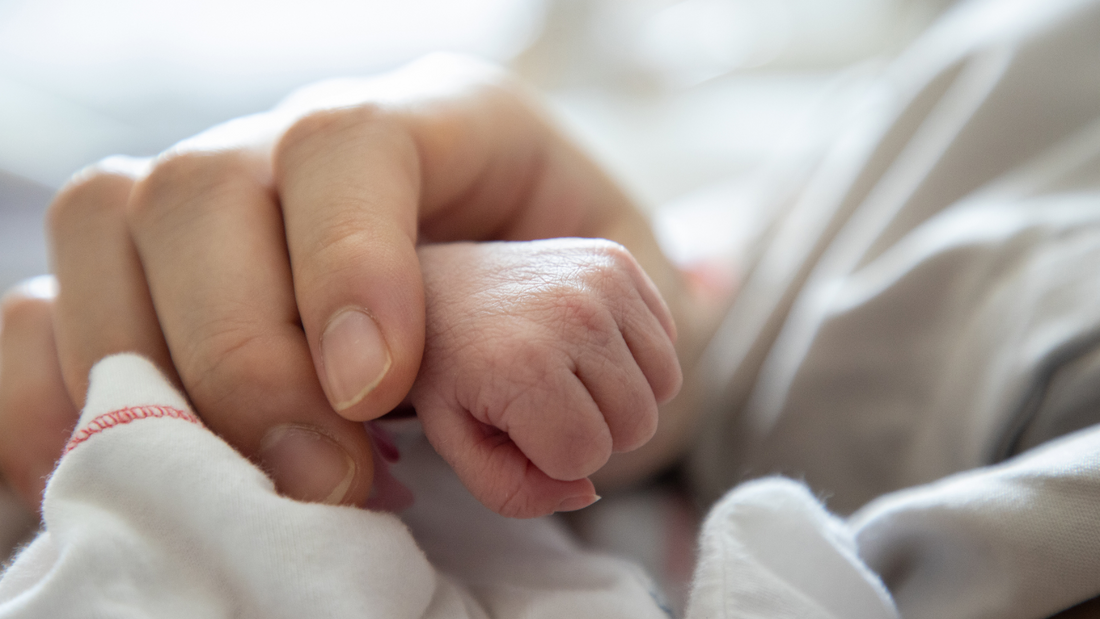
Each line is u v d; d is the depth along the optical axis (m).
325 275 0.24
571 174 0.31
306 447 0.24
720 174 0.68
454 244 0.25
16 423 0.27
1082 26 0.31
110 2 0.70
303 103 0.29
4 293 0.42
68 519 0.22
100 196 0.26
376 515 0.23
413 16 0.78
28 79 0.67
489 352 0.23
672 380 0.24
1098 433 0.24
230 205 0.25
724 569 0.24
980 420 0.27
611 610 0.24
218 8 0.73
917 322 0.29
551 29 0.81
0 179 0.52
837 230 0.36
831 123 0.46
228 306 0.24
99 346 0.25
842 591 0.24
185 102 0.71
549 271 0.24
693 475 0.34
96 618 0.21
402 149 0.26
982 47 0.34
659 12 0.81
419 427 0.26
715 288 0.40
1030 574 0.23
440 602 0.24
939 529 0.24
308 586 0.22
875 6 0.79
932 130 0.34
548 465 0.23
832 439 0.30
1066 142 0.31
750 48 0.82
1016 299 0.27
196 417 0.23
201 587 0.22
